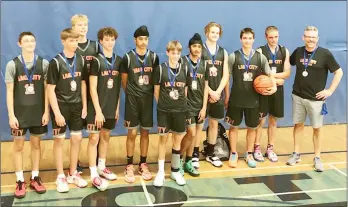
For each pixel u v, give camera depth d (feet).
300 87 15.10
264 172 15.02
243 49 14.87
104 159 14.42
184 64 13.64
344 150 17.40
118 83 13.67
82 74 13.10
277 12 19.88
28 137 18.54
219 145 16.37
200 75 14.10
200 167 15.51
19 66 12.32
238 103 14.96
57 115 12.75
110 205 12.38
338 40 20.53
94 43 14.21
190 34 19.29
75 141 13.56
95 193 13.19
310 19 20.21
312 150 17.43
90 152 13.64
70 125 13.41
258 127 15.98
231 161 15.56
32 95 12.55
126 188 13.58
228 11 19.47
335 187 13.75
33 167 13.35
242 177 14.56
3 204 12.37
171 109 13.42
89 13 18.22
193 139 14.61
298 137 15.79
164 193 13.23
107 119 13.66
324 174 14.85
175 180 14.15
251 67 14.76
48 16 17.83
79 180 13.73
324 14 20.26
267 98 15.69
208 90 14.66
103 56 13.26
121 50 18.76
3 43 17.52
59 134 13.06
